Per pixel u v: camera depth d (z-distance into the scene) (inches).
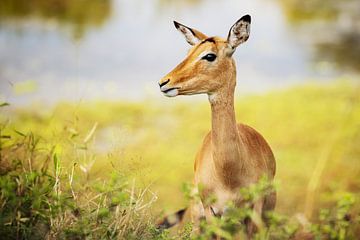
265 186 317.4
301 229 411.8
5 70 954.7
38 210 284.5
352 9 1641.2
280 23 1469.0
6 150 350.9
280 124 749.9
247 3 1728.6
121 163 339.3
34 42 1133.1
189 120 775.7
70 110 761.6
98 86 914.7
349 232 396.8
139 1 1680.6
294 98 860.6
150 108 807.1
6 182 291.4
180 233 318.7
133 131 722.8
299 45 1258.0
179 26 355.6
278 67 1098.7
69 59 1042.7
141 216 308.5
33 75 936.9
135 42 1215.6
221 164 332.8
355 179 596.4
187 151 659.4
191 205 355.3
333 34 1360.7
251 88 962.1
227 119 331.9
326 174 608.7
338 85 943.7
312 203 548.4
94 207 311.7
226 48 330.0
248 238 339.6
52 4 1475.1
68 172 340.8
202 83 326.0
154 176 568.7
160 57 1113.4
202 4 1694.1
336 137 693.9
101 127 716.0
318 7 1663.4
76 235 284.4
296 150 674.8
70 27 1288.1
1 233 288.7
